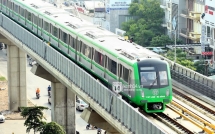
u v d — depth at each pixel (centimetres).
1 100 11538
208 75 12612
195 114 6625
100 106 6259
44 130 7750
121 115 5722
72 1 19138
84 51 7712
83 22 8644
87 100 6675
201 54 13525
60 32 8588
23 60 10838
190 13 14475
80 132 9375
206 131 5897
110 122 6022
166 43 14362
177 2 14800
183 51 13688
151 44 14488
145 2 16000
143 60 6375
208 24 13375
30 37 8869
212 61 13212
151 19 15350
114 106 5884
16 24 9575
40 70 8881
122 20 16350
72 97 8988
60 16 9131
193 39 14388
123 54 6675
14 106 10850
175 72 8356
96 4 18400
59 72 7644
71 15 9312
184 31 14750
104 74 7044
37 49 8556
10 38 10031
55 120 8956
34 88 12244
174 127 6003
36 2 10350
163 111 6438
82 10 18588
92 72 7444
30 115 8200
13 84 10844
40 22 9431
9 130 9656
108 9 16488
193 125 6156
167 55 13175
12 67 10806
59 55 7619
